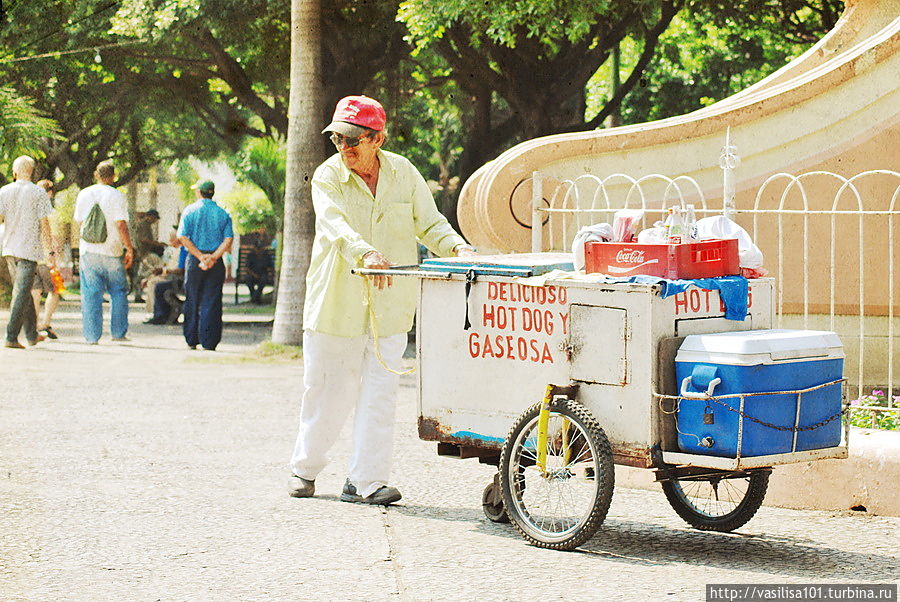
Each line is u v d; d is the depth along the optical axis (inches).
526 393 260.7
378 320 295.3
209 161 1417.3
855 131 412.2
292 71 631.2
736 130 414.6
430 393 276.2
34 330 657.0
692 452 238.7
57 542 256.8
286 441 381.1
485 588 225.1
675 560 247.8
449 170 1321.4
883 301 417.1
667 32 1082.1
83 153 1300.4
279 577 231.5
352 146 290.2
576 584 228.2
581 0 671.1
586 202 411.8
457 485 321.4
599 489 244.4
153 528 269.3
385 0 842.2
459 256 284.8
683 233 260.1
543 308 255.9
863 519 288.0
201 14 852.0
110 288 690.2
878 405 366.3
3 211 641.0
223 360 601.6
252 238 1416.1
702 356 236.5
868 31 452.1
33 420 413.4
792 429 239.0
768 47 1053.2
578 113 993.5
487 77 893.8
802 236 417.7
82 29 912.9
